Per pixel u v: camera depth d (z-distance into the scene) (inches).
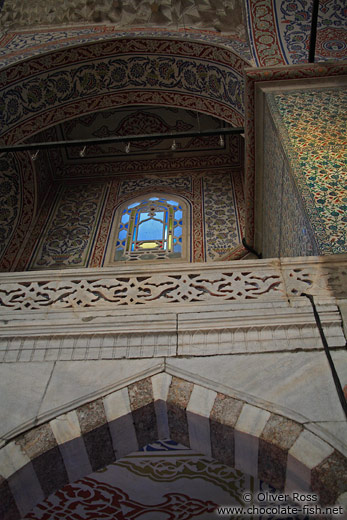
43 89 269.3
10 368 111.0
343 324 109.6
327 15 236.5
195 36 257.1
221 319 114.9
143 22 280.4
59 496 179.8
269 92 203.0
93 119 341.1
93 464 101.4
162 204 322.7
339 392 95.7
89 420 100.2
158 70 269.0
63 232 311.9
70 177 353.7
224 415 97.0
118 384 105.4
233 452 97.6
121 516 191.0
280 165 184.1
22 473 94.7
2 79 255.1
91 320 118.9
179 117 341.1
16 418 100.7
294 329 110.7
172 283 127.2
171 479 174.6
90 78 273.7
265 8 245.0
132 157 354.6
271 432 92.5
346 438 88.8
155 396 102.7
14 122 263.4
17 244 302.2
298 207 153.8
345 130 176.2
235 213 308.0
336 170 156.4
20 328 118.5
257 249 253.1
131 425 102.1
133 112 339.6
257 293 121.3
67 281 131.0
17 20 293.3
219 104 258.5
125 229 309.0
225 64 245.4
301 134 176.6
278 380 101.3
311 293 118.3
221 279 126.8
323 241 129.3
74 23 293.0
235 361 106.7
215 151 352.2
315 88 202.1
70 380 107.2
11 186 314.7
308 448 88.7
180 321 115.7
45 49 264.4
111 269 132.4
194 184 336.8
